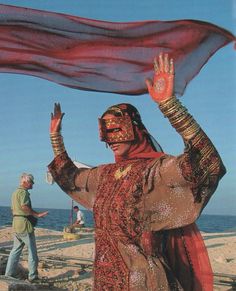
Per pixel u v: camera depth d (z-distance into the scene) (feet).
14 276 31.27
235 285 27.91
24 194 29.89
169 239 9.46
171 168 8.84
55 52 9.82
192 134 8.37
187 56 9.96
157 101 8.59
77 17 9.08
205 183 8.41
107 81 10.43
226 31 9.12
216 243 46.39
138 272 9.01
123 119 9.89
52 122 11.34
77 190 11.02
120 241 9.23
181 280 9.43
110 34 9.50
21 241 29.84
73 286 29.35
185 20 9.16
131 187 9.34
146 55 9.98
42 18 9.12
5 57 9.75
